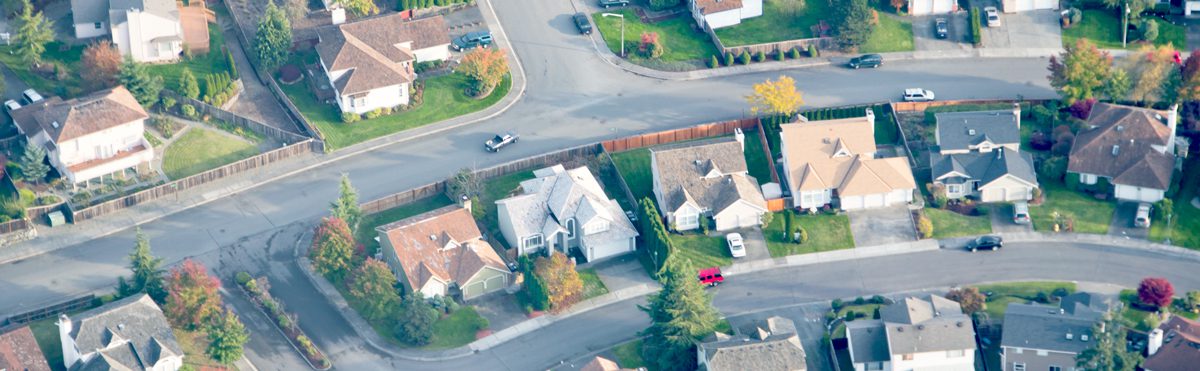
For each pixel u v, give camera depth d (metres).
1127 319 195.50
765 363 189.50
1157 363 187.00
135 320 193.88
